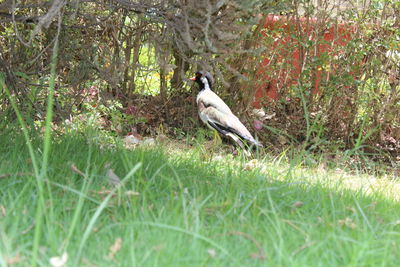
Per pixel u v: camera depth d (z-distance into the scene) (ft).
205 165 33.27
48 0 33.01
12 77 34.04
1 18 32.86
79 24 36.55
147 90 56.80
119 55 40.47
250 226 20.56
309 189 29.22
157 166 29.73
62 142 32.32
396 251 19.60
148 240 18.72
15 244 17.69
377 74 54.13
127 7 32.35
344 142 54.19
